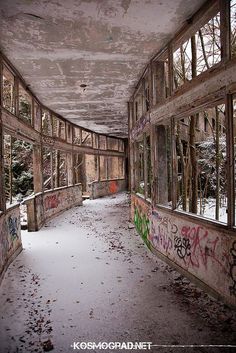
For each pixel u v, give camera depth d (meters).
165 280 4.52
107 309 3.62
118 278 4.66
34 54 5.58
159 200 5.93
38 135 8.88
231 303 3.42
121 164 21.97
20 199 14.19
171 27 4.64
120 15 4.25
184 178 7.07
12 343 2.95
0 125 5.10
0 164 5.04
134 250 6.36
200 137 12.74
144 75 6.95
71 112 11.35
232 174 3.39
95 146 17.80
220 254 3.61
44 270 5.10
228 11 3.43
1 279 4.55
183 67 6.29
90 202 15.73
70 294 4.09
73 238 7.57
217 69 3.56
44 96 8.73
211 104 3.84
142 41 5.14
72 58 5.84
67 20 4.34
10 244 5.55
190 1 3.92
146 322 3.29
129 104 9.62
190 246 4.41
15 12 4.08
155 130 5.94
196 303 3.70
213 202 10.02
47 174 18.48
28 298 3.97
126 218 10.68
